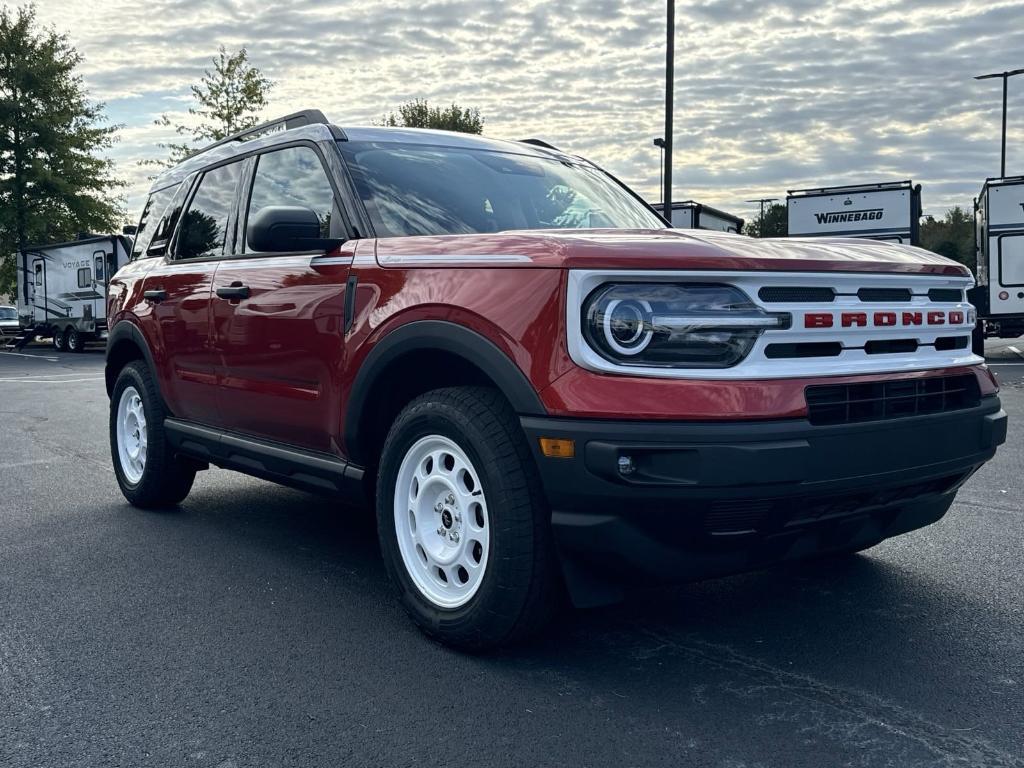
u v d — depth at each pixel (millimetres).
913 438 3057
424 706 2877
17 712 2891
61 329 28969
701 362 2828
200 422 4941
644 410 2742
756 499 2764
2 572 4348
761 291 2902
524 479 3012
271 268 4199
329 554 4605
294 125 4582
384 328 3453
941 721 2736
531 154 4773
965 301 3592
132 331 5477
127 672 3178
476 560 3256
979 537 4723
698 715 2791
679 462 2734
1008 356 18672
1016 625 3506
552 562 3053
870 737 2643
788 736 2652
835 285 3043
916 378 3152
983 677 3045
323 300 3805
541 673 3109
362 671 3150
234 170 4887
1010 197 18391
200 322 4719
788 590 3936
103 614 3756
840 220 20438
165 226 5496
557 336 2891
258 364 4246
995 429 3389
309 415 3938
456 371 3488
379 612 3754
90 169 36156
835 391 2947
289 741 2672
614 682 3033
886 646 3314
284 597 3947
